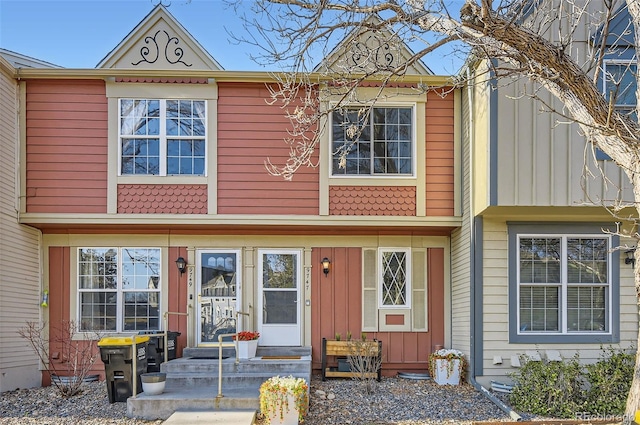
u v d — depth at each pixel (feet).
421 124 31.83
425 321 33.37
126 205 30.94
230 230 33.32
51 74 30.48
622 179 26.89
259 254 33.55
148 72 30.89
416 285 33.60
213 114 31.37
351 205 31.48
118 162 31.01
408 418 22.88
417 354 33.12
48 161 30.71
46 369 31.81
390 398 26.37
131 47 31.83
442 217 31.58
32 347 31.17
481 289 28.76
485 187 27.04
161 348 29.04
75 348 32.04
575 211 27.71
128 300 33.01
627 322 28.81
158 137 31.32
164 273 33.12
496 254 28.91
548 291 29.12
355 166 31.86
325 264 33.27
